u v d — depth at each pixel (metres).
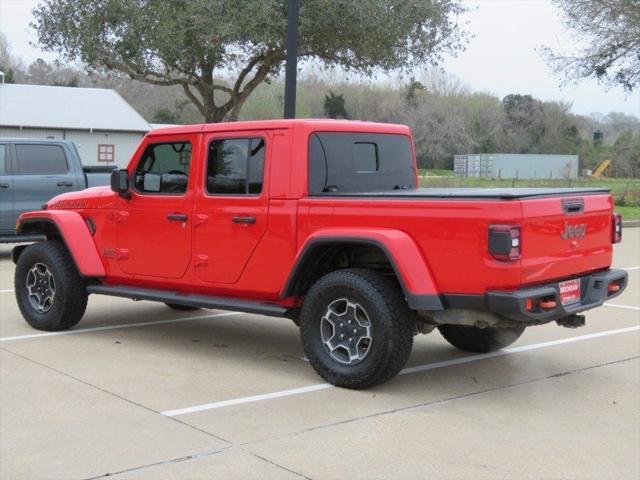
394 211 5.52
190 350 6.99
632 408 5.46
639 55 25.94
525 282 5.20
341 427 4.96
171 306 8.98
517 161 70.94
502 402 5.56
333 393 5.70
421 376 6.23
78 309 7.58
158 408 5.30
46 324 7.64
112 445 4.60
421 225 5.39
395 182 6.76
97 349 6.97
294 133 6.05
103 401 5.43
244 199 6.25
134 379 6.00
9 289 10.23
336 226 5.77
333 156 6.23
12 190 12.84
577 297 5.80
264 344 7.28
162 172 6.85
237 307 6.34
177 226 6.70
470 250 5.20
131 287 7.23
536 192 5.43
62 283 7.47
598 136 93.19
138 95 61.94
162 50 16.66
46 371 6.20
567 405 5.51
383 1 17.12
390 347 5.51
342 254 6.12
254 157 6.25
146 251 6.96
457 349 7.21
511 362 6.74
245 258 6.27
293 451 4.53
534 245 5.25
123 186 6.96
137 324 8.16
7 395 5.54
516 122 83.81
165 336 7.57
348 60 18.94
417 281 5.34
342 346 5.77
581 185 46.44
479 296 5.20
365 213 5.64
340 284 5.66
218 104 43.97
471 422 5.10
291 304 6.22
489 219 5.13
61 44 18.16
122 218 7.12
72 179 13.47
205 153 6.53
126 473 4.19
